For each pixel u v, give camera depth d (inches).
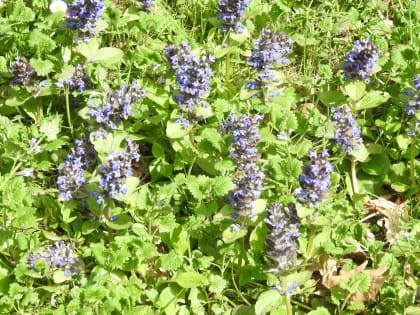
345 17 45.9
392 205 38.6
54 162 38.9
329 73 42.6
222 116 39.0
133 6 43.5
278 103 39.5
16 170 38.0
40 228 36.5
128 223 34.8
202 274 34.8
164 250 36.5
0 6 44.4
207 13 45.7
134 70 42.6
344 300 34.2
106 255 33.3
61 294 34.1
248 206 33.6
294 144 39.8
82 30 39.7
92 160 37.4
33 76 39.0
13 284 32.8
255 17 45.9
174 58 39.4
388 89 42.9
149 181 39.6
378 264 35.5
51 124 38.5
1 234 34.5
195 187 35.5
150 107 40.6
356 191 39.2
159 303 33.7
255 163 35.7
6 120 38.8
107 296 32.4
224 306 34.6
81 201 35.4
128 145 34.5
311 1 45.9
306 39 44.4
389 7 47.5
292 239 33.2
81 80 39.4
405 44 44.7
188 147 38.2
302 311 34.4
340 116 37.1
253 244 34.9
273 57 38.5
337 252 34.7
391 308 34.0
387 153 40.5
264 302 32.6
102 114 36.4
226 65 42.3
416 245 36.1
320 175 32.8
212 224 36.1
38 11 44.7
